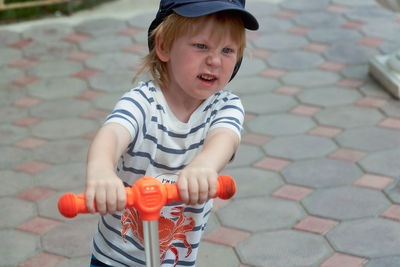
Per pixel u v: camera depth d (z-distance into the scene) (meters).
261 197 3.75
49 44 6.02
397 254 3.24
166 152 1.95
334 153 4.22
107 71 5.48
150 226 1.54
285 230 3.45
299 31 6.23
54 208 3.67
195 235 2.09
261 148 4.29
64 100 4.99
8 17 6.62
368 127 4.55
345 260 3.21
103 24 6.47
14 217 3.58
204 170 1.57
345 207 3.64
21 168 4.08
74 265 3.20
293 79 5.30
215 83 1.84
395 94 4.94
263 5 6.88
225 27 1.78
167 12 1.83
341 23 6.39
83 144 4.37
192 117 1.95
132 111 1.87
